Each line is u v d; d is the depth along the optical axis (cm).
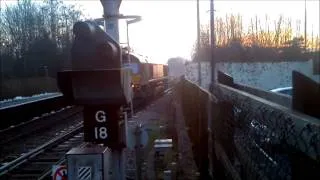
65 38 5509
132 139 673
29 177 1060
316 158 248
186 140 1446
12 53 5147
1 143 1555
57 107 3030
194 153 1205
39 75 4903
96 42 468
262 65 3488
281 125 324
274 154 352
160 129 1717
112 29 587
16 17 5416
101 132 486
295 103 321
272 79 3478
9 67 4872
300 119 279
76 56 471
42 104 2633
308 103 312
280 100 572
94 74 467
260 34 4372
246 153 489
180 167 1065
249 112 464
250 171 465
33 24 5444
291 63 3494
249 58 4012
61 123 2234
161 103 3447
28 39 5303
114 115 483
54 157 1294
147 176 982
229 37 4381
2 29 5294
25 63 4947
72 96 481
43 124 2114
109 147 486
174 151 1252
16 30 5344
